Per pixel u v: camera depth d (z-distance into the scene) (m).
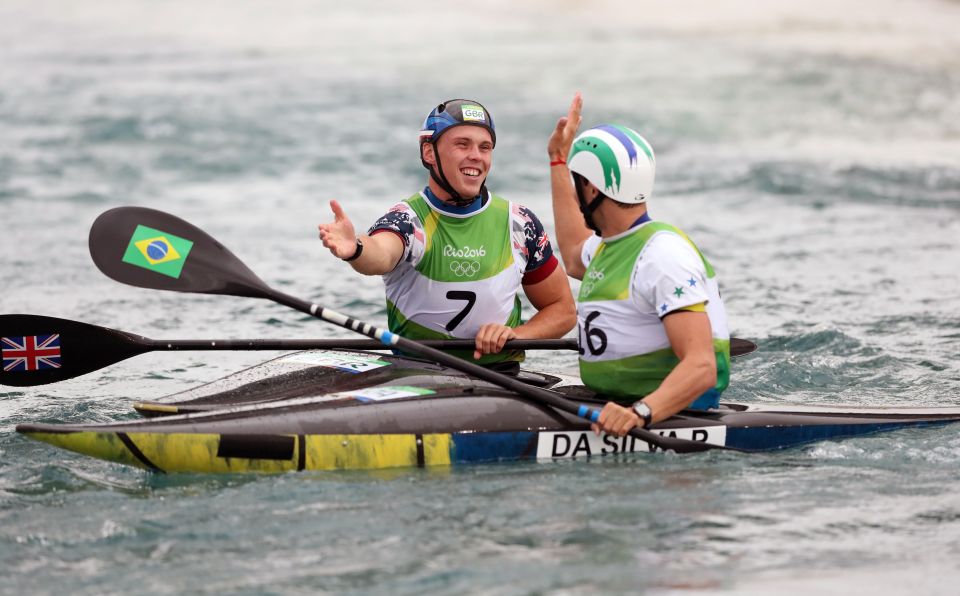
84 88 68.56
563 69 75.88
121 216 18.86
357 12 104.56
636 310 16.92
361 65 77.69
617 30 94.81
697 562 13.15
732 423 17.84
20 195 44.00
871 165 50.44
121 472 16.47
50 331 18.52
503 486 15.78
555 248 37.31
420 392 17.56
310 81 71.56
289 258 34.94
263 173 48.62
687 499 15.29
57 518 14.59
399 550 13.47
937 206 42.84
